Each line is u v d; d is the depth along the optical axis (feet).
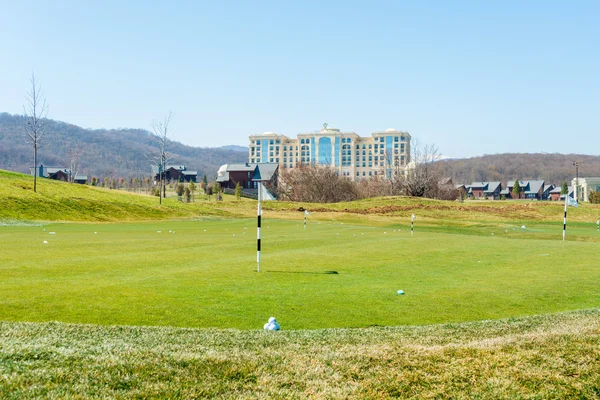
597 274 47.34
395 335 25.61
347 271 47.14
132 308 31.14
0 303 31.48
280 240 78.59
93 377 18.28
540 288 40.24
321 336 25.26
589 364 20.77
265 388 18.03
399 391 18.13
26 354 20.39
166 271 44.86
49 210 142.51
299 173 320.91
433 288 39.52
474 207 191.21
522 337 24.57
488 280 43.60
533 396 17.98
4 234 86.12
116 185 411.13
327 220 164.76
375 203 208.23
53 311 29.99
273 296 35.37
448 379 19.19
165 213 171.12
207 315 30.12
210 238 81.61
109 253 57.93
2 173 182.80
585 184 417.90
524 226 142.82
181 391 17.46
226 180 430.20
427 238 86.02
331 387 18.26
